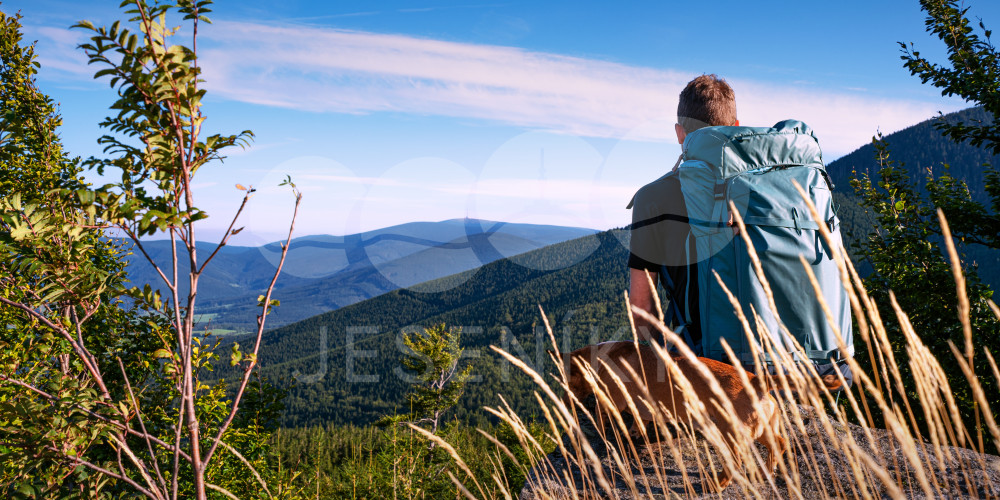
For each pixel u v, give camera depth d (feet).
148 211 4.59
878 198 22.90
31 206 5.33
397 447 24.71
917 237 20.76
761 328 4.17
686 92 7.13
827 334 5.61
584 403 7.79
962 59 20.97
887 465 5.80
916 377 3.42
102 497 6.68
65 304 5.68
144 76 4.40
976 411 3.13
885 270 20.77
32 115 28.25
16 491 6.00
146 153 4.90
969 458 5.81
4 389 6.70
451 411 89.15
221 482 16.14
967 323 3.04
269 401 18.99
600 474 4.16
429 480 21.89
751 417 5.54
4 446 6.24
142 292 5.62
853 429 6.75
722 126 6.41
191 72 4.57
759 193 5.82
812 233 5.75
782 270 5.62
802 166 6.23
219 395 16.22
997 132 20.58
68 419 5.54
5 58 29.12
